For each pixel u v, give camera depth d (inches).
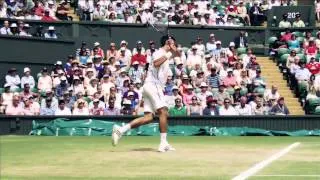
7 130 1620.3
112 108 1684.3
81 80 1792.6
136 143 1155.9
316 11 2469.2
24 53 1926.7
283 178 572.1
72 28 2079.2
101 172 636.1
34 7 2140.7
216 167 680.4
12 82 1806.1
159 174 614.9
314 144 1127.6
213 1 2491.4
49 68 1999.3
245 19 2374.5
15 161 770.8
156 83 892.0
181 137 1446.9
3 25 1937.7
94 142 1200.2
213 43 2092.8
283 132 1582.2
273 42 2185.0
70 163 735.7
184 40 2172.7
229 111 1691.7
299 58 1989.4
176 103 1674.5
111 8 2266.2
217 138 1396.4
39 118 1637.6
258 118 1651.1
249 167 678.5
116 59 1963.6
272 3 2524.6
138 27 2130.9
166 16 2212.1
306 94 1886.1
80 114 1658.5
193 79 1871.3
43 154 878.4
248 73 1932.8
